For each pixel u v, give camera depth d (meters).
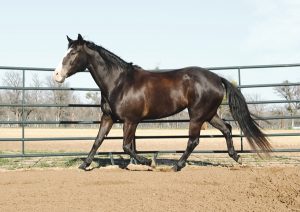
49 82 32.97
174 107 6.96
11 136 19.86
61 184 5.61
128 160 8.75
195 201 4.50
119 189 5.22
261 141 7.04
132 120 6.90
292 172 6.34
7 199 4.66
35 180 5.93
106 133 7.22
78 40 6.94
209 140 17.95
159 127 35.06
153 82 6.95
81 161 8.59
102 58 6.96
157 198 4.67
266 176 6.02
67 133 23.67
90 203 4.44
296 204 4.33
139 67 7.20
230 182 5.66
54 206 4.30
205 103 6.91
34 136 20.14
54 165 8.09
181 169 7.11
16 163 8.38
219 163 8.38
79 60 6.93
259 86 8.15
